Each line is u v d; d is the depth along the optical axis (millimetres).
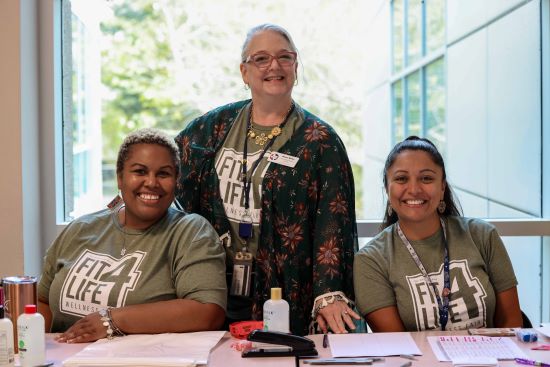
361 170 4047
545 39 3266
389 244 2414
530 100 3303
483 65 3438
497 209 3359
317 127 2582
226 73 3729
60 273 2264
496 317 2422
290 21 3646
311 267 2561
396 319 2332
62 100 3150
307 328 2574
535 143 3303
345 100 3904
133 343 2008
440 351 1966
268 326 2064
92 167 3617
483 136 3438
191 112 3844
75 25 3301
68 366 1811
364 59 3941
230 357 1926
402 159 2393
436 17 3775
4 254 2896
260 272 2547
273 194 2527
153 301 2207
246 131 2641
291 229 2533
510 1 3309
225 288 2258
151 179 2240
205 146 2668
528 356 1896
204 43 3738
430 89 3844
